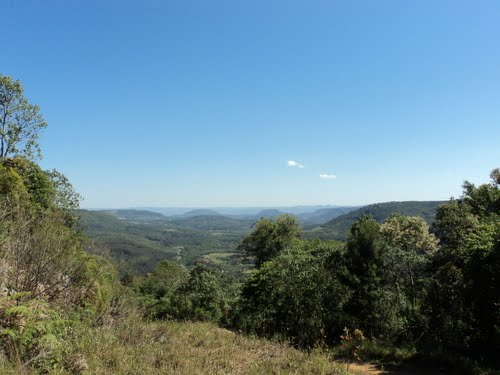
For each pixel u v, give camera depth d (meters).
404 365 10.95
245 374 6.77
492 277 11.06
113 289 10.91
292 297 17.33
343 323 16.27
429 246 28.89
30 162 21.62
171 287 33.59
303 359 8.11
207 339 9.87
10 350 4.78
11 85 21.91
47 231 7.52
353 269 17.62
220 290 29.41
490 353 10.97
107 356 5.98
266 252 45.34
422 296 15.65
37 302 5.80
